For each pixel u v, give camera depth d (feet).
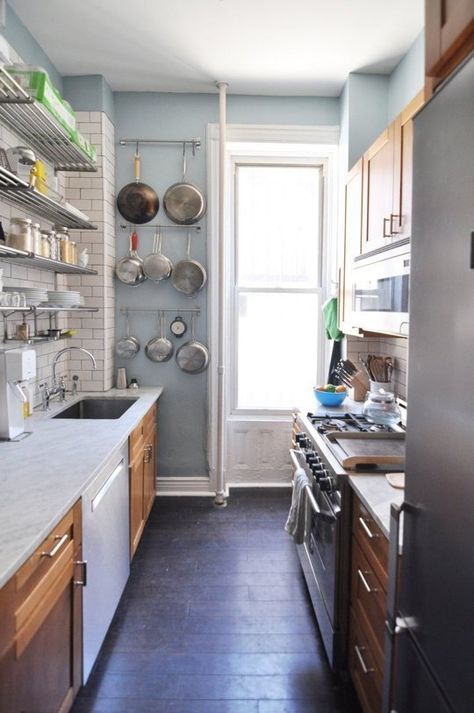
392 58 9.30
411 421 3.38
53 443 6.37
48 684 4.35
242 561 8.70
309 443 7.36
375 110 10.00
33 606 3.98
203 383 11.43
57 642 4.56
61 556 4.61
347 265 9.27
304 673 6.07
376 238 7.26
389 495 5.03
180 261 10.98
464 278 2.63
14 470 5.32
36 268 8.61
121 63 9.48
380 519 4.43
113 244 10.87
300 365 12.28
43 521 4.08
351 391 10.25
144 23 8.16
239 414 12.19
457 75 2.70
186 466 11.59
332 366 11.05
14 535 3.83
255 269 12.02
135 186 10.73
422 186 3.21
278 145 11.05
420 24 8.17
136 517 8.33
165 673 6.04
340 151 10.90
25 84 6.42
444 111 2.87
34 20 8.05
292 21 8.09
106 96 10.20
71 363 10.43
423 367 3.18
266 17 7.98
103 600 6.11
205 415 11.50
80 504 5.15
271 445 12.07
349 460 5.79
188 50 9.02
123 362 11.30
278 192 11.85
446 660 2.79
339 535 5.74
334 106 10.93
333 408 9.19
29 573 3.90
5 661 3.50
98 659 6.26
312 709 5.55
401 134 6.14
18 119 6.95
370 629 4.93
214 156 10.93
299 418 8.82
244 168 11.76
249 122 10.89
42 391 8.99
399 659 3.53
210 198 10.98
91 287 10.26
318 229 11.94
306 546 7.65
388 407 7.81
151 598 7.57
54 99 6.83
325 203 11.75
